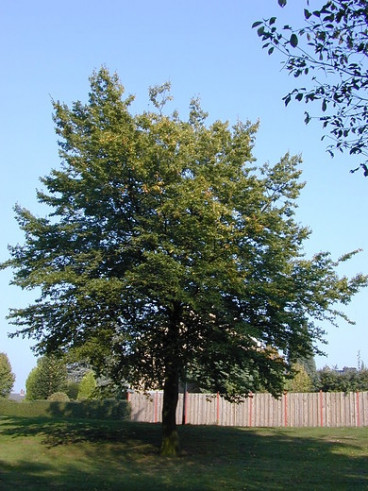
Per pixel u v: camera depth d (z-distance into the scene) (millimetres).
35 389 43750
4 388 45719
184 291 14953
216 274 15484
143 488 12086
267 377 17000
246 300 16438
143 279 14922
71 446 18297
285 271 16625
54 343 17109
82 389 41000
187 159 16453
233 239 16156
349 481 13320
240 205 16500
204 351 16297
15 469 14492
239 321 16375
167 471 14570
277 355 17609
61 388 44188
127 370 16984
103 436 20344
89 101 18391
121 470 14656
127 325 16609
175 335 16625
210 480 13234
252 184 16750
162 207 15125
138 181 16125
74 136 17266
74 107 18484
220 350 15414
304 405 29891
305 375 40062
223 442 20328
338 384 37875
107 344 15242
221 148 17484
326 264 17844
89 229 16891
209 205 15141
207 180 16109
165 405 17734
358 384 37688
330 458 17312
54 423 24172
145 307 17047
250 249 16312
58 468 14836
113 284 14906
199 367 17938
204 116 19219
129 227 16781
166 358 16500
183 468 15102
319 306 17359
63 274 15594
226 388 19422
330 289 17297
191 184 15445
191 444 19562
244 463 16172
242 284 15469
